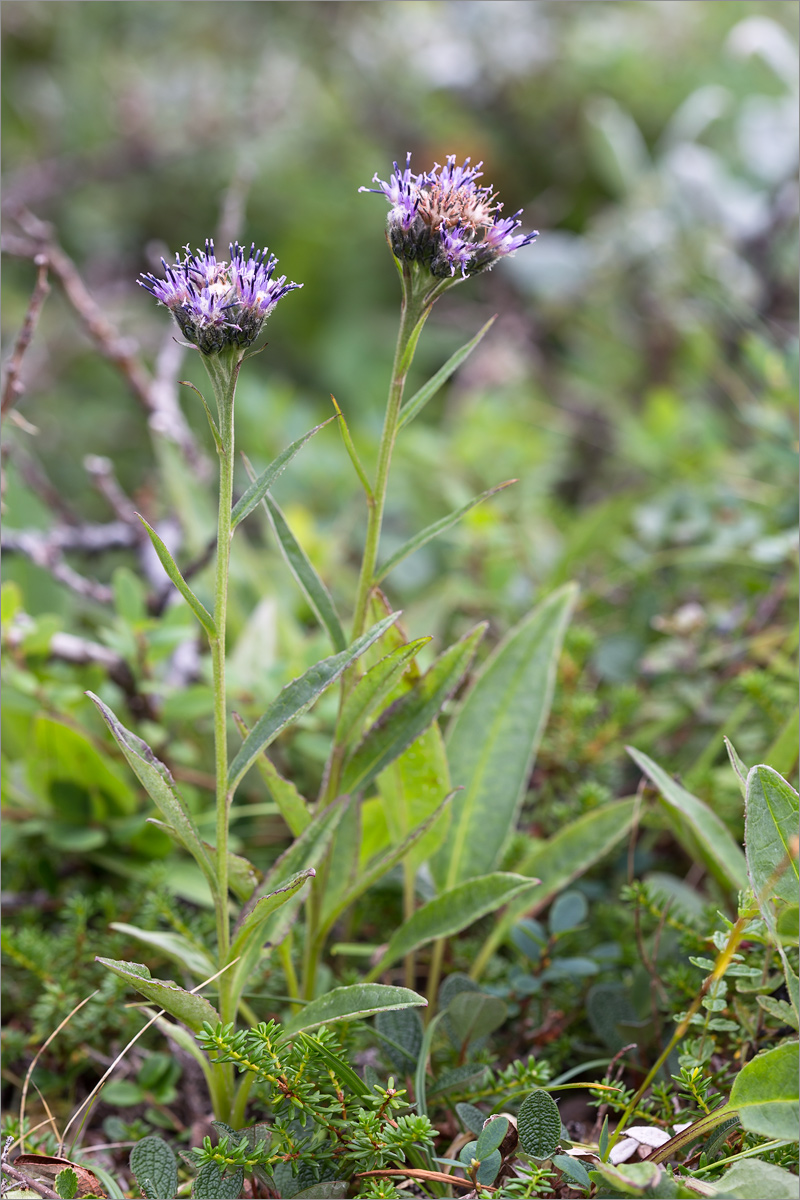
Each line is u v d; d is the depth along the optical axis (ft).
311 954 1.69
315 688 1.54
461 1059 1.66
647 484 2.91
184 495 2.27
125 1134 1.70
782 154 3.50
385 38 4.92
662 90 4.59
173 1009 1.54
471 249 1.53
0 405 1.90
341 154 4.65
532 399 3.64
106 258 4.32
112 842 1.93
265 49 4.96
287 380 4.27
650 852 1.96
